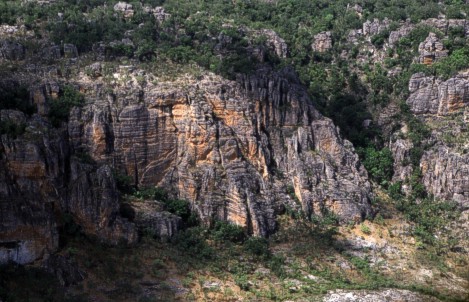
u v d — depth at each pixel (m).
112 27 134.62
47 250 98.81
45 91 113.62
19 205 97.75
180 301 96.81
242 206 114.38
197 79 121.62
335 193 122.50
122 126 115.25
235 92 121.50
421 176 133.12
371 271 110.12
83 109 114.12
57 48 122.06
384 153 136.62
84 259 100.81
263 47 139.75
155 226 109.50
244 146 120.00
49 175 103.38
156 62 125.12
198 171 116.38
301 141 125.50
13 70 116.19
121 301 95.62
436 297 104.12
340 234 118.75
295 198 122.38
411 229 121.88
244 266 106.81
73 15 138.38
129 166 115.88
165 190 117.12
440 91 139.12
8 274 94.88
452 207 127.31
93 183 106.44
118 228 106.06
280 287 102.81
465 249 119.56
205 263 106.56
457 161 129.00
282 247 114.50
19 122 104.06
